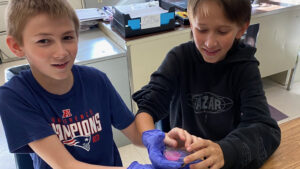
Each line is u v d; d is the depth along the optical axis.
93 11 1.84
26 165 0.71
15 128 0.55
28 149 0.58
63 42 0.55
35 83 0.60
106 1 2.58
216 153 0.52
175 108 0.82
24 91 0.58
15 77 0.60
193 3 0.61
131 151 1.59
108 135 0.72
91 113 0.67
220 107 0.75
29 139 0.55
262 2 1.92
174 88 0.77
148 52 1.41
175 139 0.58
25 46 0.55
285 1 1.93
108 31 1.58
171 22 1.43
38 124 0.57
